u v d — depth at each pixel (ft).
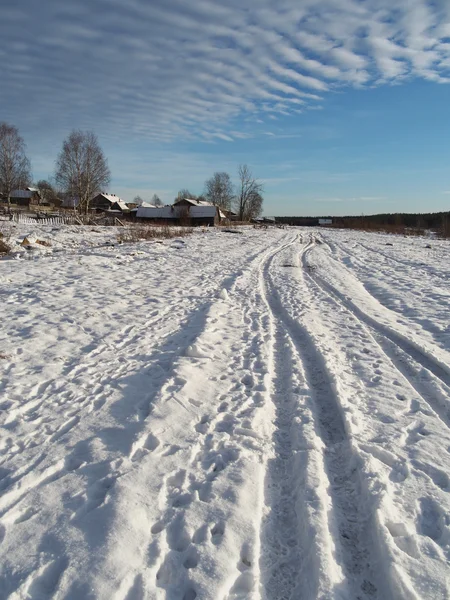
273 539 9.09
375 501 9.86
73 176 169.99
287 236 130.72
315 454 11.86
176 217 197.77
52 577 7.71
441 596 7.45
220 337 22.74
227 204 304.71
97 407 14.42
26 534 8.69
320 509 9.59
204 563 8.09
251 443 12.58
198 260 53.62
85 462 11.22
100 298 29.45
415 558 8.34
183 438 12.68
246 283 40.27
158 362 18.76
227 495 10.13
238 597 7.52
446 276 45.78
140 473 10.78
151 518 9.32
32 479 10.44
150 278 38.60
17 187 180.96
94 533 8.69
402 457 11.80
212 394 15.87
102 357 19.07
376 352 20.74
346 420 13.62
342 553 8.71
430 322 26.40
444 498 10.13
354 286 40.75
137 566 7.95
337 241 110.32
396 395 15.84
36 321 23.45
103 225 123.54
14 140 155.53
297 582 8.04
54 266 40.68
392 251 78.33
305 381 17.11
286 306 31.04
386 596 7.73
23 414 13.83
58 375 16.93
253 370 18.37
